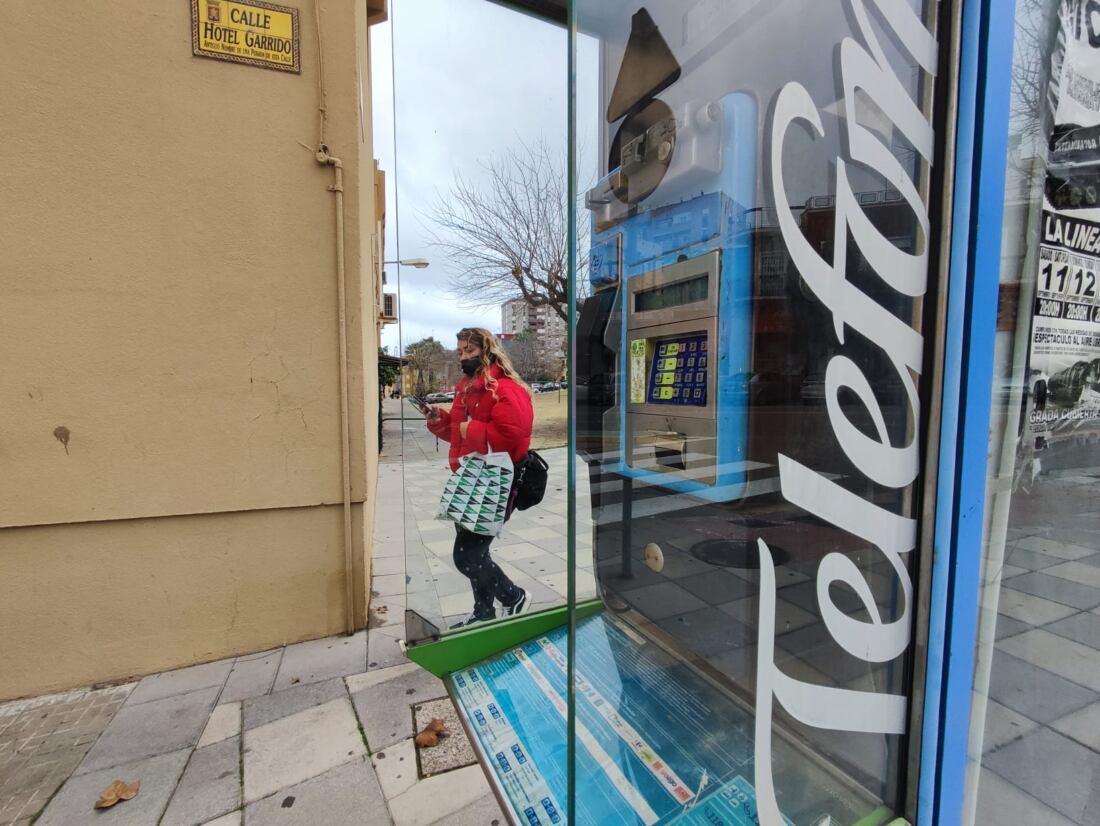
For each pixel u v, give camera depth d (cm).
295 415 230
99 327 203
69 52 191
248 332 222
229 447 222
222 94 211
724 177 109
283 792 152
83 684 209
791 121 96
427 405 245
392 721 182
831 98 92
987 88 84
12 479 197
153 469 213
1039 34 92
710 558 125
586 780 127
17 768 163
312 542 238
